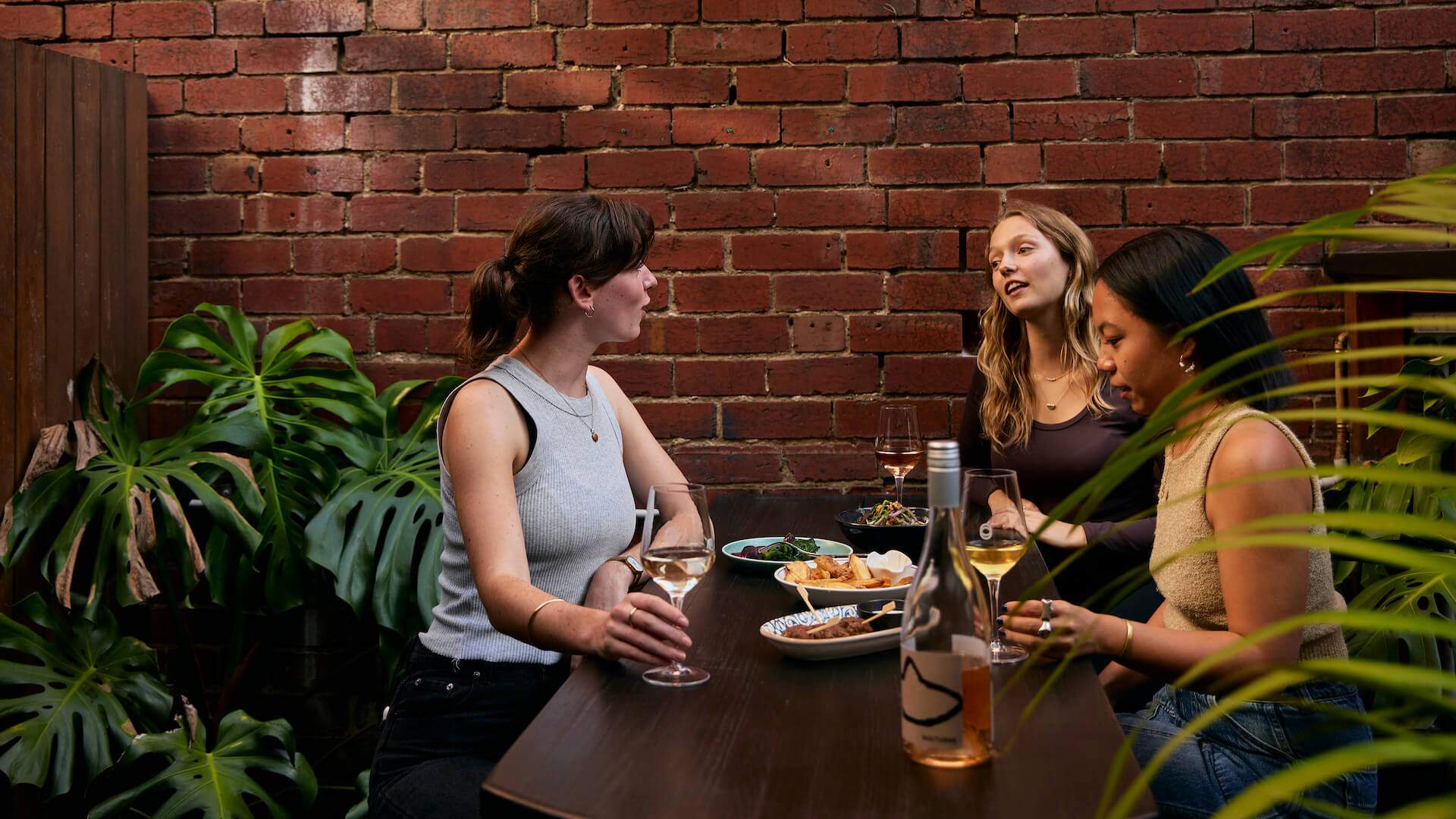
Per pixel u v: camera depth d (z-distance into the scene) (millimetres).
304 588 2383
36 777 2020
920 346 2662
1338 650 1305
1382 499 2109
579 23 2697
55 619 2258
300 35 2742
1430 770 2203
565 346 1622
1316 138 2555
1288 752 1268
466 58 2719
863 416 2684
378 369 2760
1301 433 2545
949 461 972
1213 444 1280
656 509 1296
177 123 2768
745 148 2684
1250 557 1208
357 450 2527
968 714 953
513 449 1514
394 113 2736
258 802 2732
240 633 2520
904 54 2639
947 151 2641
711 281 2701
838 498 2486
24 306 2332
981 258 2641
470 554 1441
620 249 1580
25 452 2346
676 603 1294
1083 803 872
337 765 2752
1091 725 1039
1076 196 2613
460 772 1417
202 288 2777
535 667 1517
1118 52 2594
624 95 2695
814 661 1265
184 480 2336
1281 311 2566
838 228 2672
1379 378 434
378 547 2359
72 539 2209
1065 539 2002
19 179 2316
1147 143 2594
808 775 939
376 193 2748
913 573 1473
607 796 901
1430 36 2520
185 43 2754
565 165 2713
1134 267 1338
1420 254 2188
